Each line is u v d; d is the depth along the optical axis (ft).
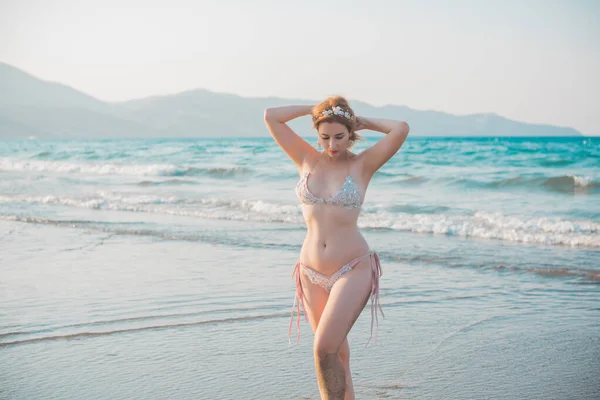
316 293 11.66
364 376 14.55
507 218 39.75
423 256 28.76
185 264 26.94
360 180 11.52
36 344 16.57
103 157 130.11
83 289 22.48
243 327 18.11
